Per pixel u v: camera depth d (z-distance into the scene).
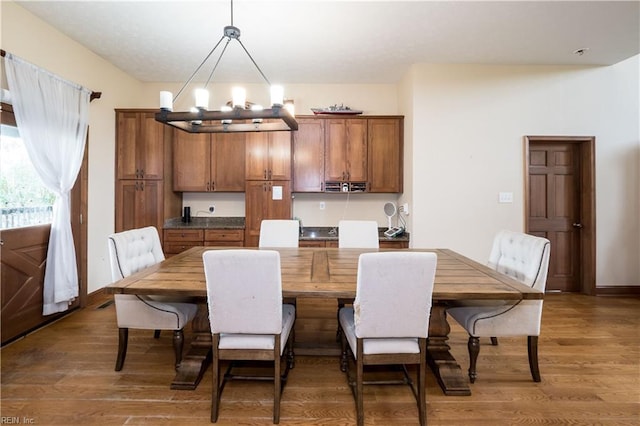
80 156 3.18
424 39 3.20
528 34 3.09
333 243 4.01
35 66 2.67
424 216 3.87
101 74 3.63
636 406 1.84
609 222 3.92
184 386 1.97
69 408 1.79
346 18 2.81
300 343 2.51
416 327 1.66
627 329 2.89
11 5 2.55
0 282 2.50
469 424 1.70
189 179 4.25
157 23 2.90
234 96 2.00
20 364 2.24
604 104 3.88
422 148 3.85
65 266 2.96
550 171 4.02
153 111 3.96
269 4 2.61
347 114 4.21
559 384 2.05
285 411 1.79
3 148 2.54
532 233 4.04
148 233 2.58
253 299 1.66
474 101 3.85
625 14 2.74
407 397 1.93
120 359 2.16
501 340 2.70
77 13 2.73
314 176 4.21
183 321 2.12
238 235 4.11
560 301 3.69
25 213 2.72
